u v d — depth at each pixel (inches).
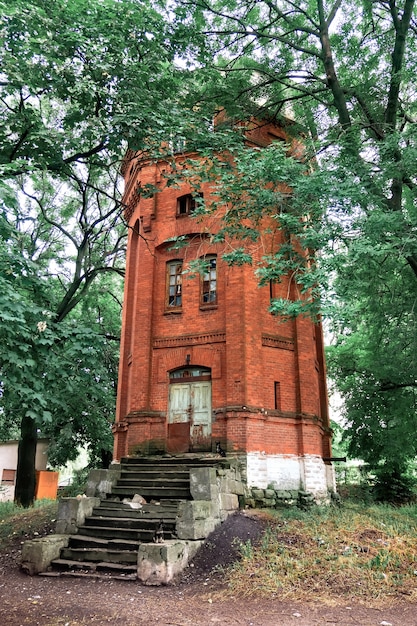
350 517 495.8
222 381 605.0
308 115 650.2
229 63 634.2
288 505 567.8
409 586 331.3
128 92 395.5
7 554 461.1
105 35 391.5
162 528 429.1
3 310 289.6
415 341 655.1
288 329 650.8
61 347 390.9
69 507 458.6
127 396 703.7
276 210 558.6
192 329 641.6
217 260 655.8
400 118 605.6
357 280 410.3
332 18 577.3
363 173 446.3
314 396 637.9
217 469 492.4
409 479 933.2
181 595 332.8
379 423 821.9
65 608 296.7
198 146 475.5
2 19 344.5
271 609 294.4
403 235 427.8
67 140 402.0
